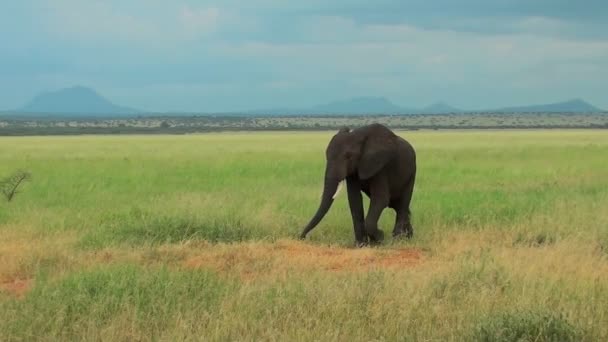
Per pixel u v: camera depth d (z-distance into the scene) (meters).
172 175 26.36
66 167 29.95
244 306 7.50
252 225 13.66
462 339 6.71
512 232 13.02
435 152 40.34
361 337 6.73
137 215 14.51
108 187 22.22
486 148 44.75
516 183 23.11
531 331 6.72
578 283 8.66
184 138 76.69
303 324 7.02
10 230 13.59
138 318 7.19
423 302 7.66
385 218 15.34
